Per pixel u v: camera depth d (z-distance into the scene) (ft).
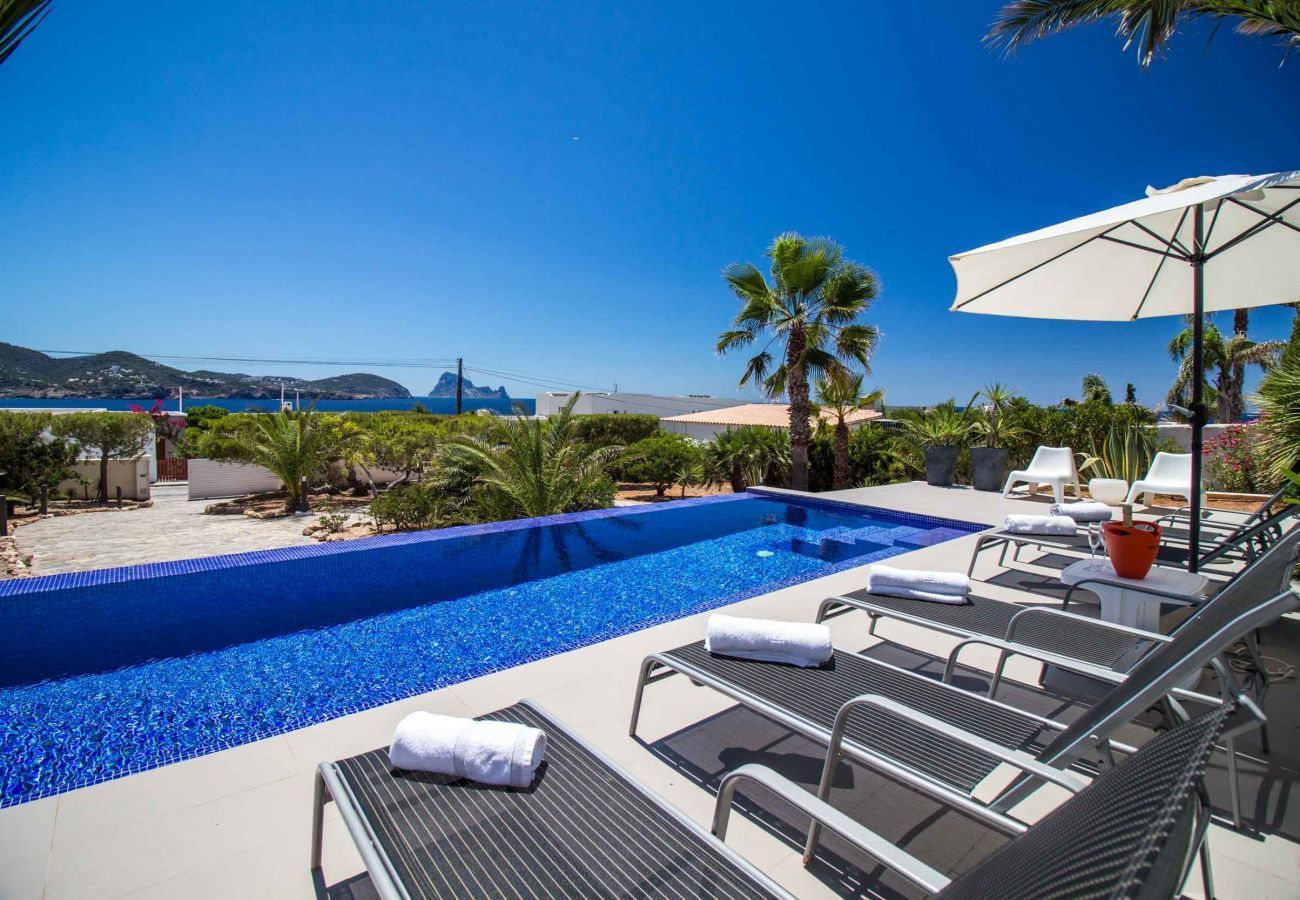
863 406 50.29
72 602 16.80
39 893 5.49
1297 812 6.45
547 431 34.04
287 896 5.50
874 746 6.06
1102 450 32.14
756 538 25.32
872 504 28.71
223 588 18.31
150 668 13.01
